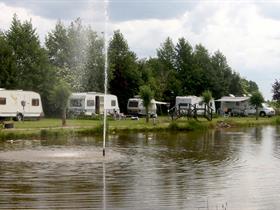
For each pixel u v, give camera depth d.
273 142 33.50
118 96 75.00
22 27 59.97
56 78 60.75
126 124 46.56
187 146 29.84
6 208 12.66
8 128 37.53
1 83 57.66
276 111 79.62
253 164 21.64
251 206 13.34
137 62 79.75
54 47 74.50
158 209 12.89
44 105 59.94
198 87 87.94
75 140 32.72
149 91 50.25
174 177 17.78
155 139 34.78
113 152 25.80
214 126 50.19
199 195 14.61
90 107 57.28
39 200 13.61
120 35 76.94
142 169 19.67
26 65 59.56
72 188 15.36
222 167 20.56
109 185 15.98
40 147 27.58
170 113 63.19
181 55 89.00
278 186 16.19
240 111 76.69
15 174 17.92
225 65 97.81
